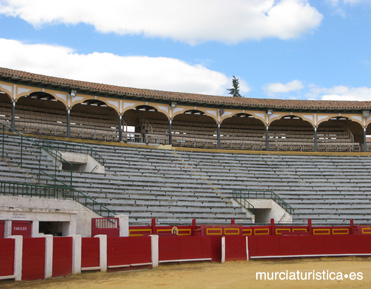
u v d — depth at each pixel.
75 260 16.97
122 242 18.62
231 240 21.89
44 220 20.52
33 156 28.03
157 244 19.75
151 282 15.41
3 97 34.59
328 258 23.81
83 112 38.56
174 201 29.17
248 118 43.12
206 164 36.44
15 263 15.23
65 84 33.88
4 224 18.92
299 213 31.20
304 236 23.67
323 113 41.19
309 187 35.06
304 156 40.22
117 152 34.44
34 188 22.77
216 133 42.84
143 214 26.89
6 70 31.70
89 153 31.80
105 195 27.14
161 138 40.59
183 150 38.28
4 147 27.56
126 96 36.62
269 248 22.80
